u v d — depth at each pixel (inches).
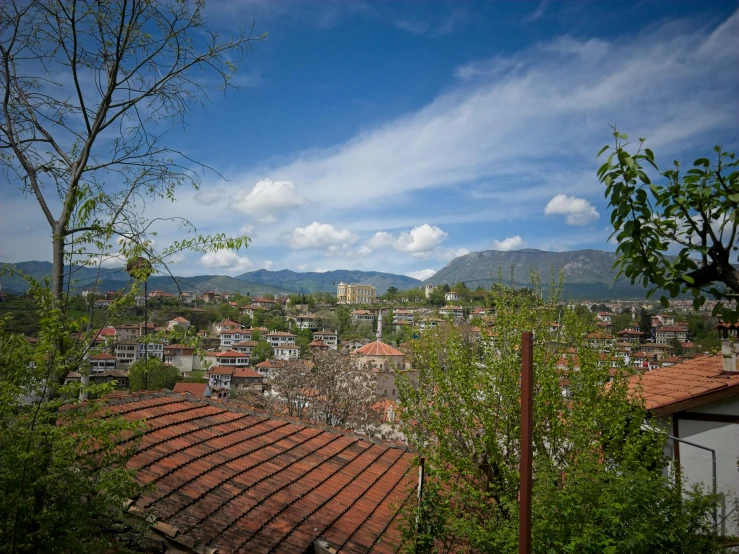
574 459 304.2
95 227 222.5
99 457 211.0
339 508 300.0
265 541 240.2
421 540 279.1
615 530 220.2
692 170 180.9
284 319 6072.8
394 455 413.1
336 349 1229.1
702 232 179.9
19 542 167.6
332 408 1084.5
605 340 378.6
